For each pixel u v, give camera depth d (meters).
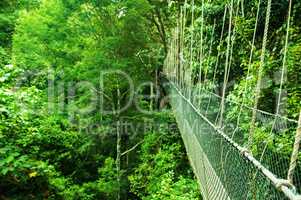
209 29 6.71
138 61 13.33
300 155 2.97
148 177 10.73
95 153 12.88
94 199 11.06
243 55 5.40
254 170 2.23
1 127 4.23
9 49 13.99
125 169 12.91
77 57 12.57
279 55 4.79
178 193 8.08
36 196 4.59
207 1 6.77
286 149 3.10
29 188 4.57
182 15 9.63
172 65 12.55
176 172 10.59
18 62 11.62
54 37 12.24
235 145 2.70
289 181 1.70
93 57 12.23
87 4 12.55
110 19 12.77
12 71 4.48
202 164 4.68
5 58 11.39
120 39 12.52
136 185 11.02
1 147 4.15
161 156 10.91
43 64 12.10
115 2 12.61
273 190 1.93
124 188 12.07
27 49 12.05
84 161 11.80
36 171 4.52
